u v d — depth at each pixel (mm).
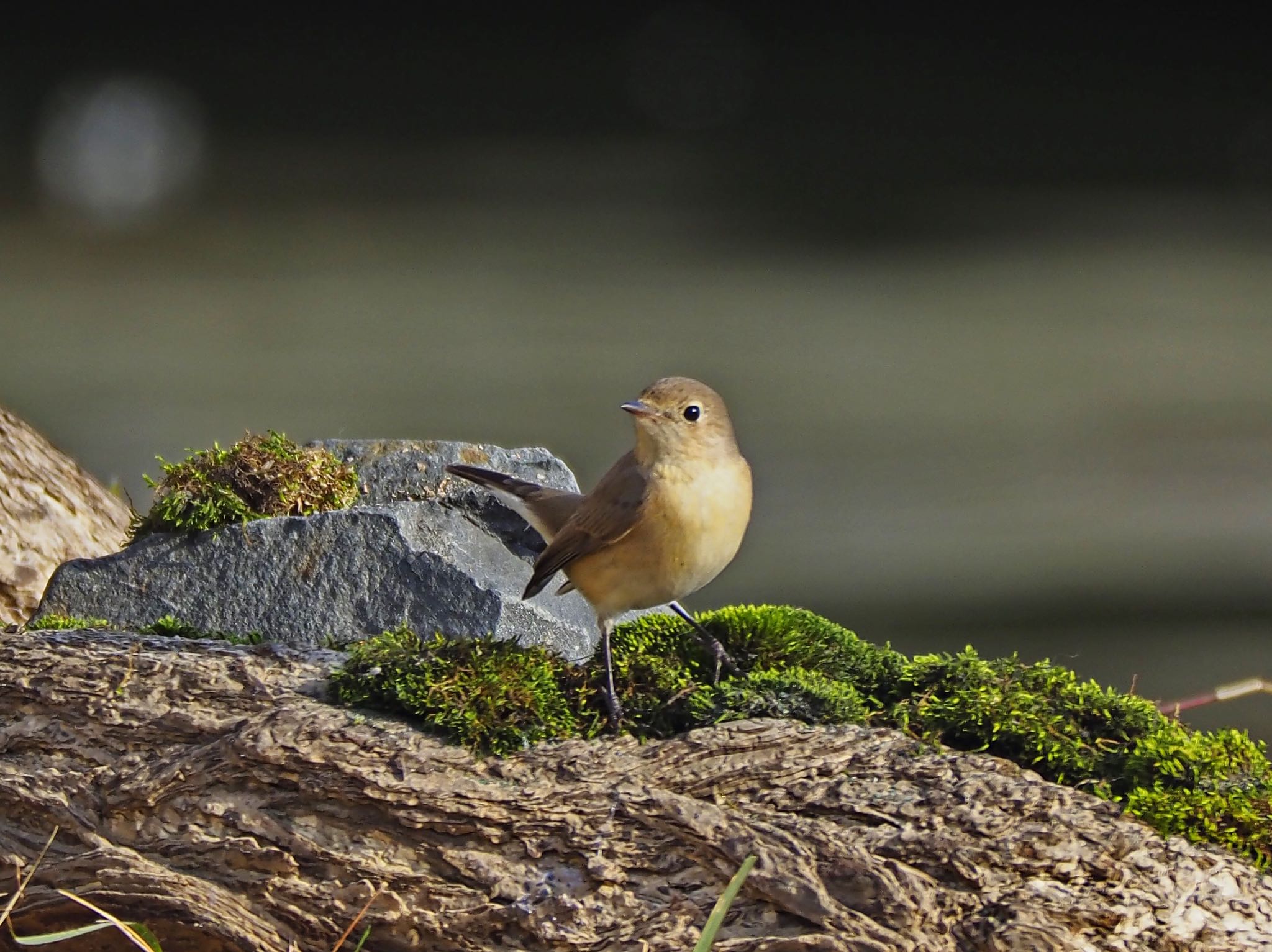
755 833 5242
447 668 5855
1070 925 5012
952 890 5121
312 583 7535
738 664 6559
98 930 5621
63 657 6066
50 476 9031
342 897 5441
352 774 5484
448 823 5418
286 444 8273
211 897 5539
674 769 5512
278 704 5820
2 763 5898
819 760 5520
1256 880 5188
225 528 7676
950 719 5824
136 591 7547
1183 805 5336
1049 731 5777
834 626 6867
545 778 5496
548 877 5359
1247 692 6453
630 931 5215
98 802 5734
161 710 5848
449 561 7562
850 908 5094
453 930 5348
